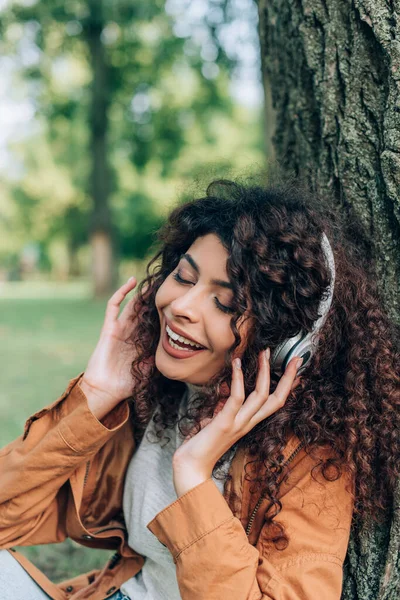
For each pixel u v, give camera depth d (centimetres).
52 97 1700
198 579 124
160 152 1875
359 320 150
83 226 2970
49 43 1520
